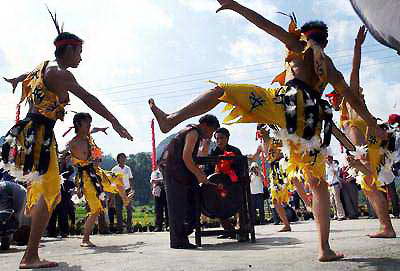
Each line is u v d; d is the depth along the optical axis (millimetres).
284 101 2740
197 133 4137
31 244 3064
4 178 5195
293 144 2764
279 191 6164
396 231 4555
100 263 3117
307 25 2801
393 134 3877
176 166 4105
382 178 3830
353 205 9531
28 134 3125
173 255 3404
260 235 5293
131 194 9445
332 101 4145
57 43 3307
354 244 3402
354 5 2129
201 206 4285
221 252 3471
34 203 3109
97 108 3172
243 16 2766
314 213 2707
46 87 3191
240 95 2732
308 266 2404
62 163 7773
